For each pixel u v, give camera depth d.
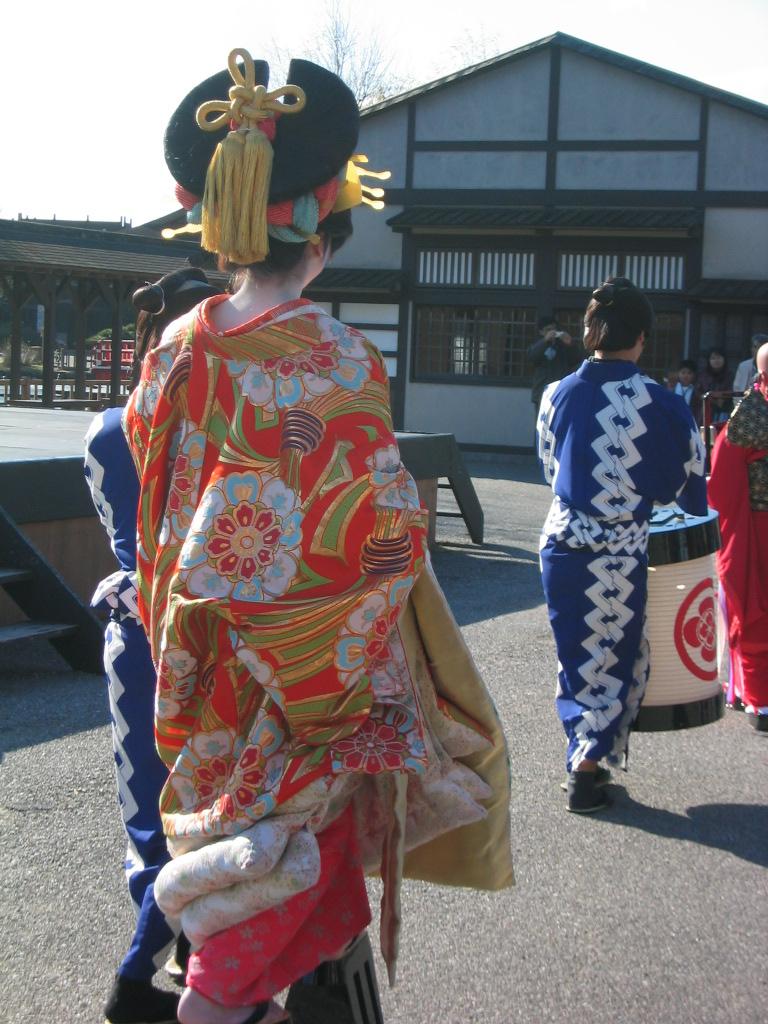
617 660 3.99
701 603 4.11
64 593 5.71
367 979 2.20
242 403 1.87
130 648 2.48
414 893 3.41
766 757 4.72
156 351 1.98
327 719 1.83
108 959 2.97
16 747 4.56
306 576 1.82
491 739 2.12
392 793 1.90
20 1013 2.72
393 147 21.83
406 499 1.88
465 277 21.30
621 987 2.92
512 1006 2.82
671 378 18.62
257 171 1.87
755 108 20.33
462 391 21.48
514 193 21.42
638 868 3.63
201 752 1.87
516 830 3.90
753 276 20.61
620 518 3.90
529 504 13.52
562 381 4.04
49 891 3.33
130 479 2.48
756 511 4.97
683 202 20.78
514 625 7.07
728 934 3.21
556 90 21.16
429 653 2.04
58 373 33.78
